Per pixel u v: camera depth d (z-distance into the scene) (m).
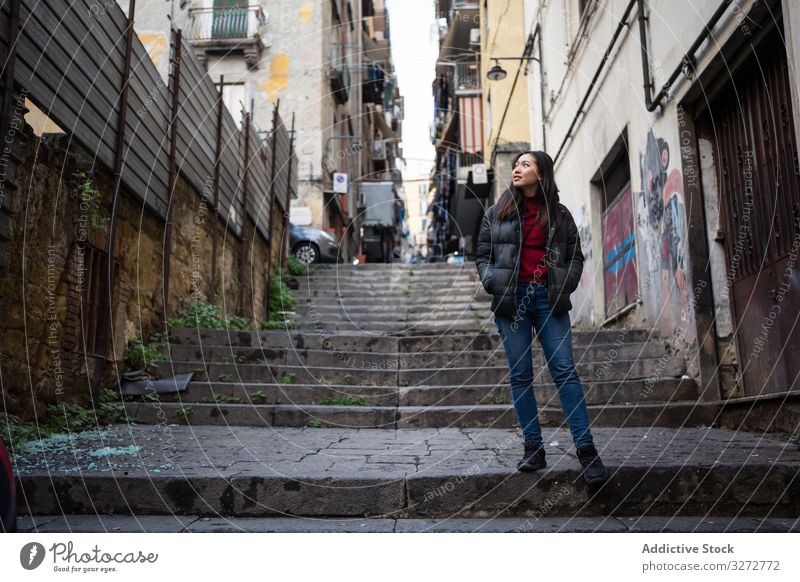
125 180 4.91
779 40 3.88
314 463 3.06
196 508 2.63
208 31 13.68
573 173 8.59
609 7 6.84
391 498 2.63
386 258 23.38
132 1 4.86
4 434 3.26
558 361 2.73
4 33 3.28
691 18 4.67
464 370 5.29
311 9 14.65
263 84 14.22
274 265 9.97
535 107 11.20
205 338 5.80
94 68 4.34
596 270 7.73
